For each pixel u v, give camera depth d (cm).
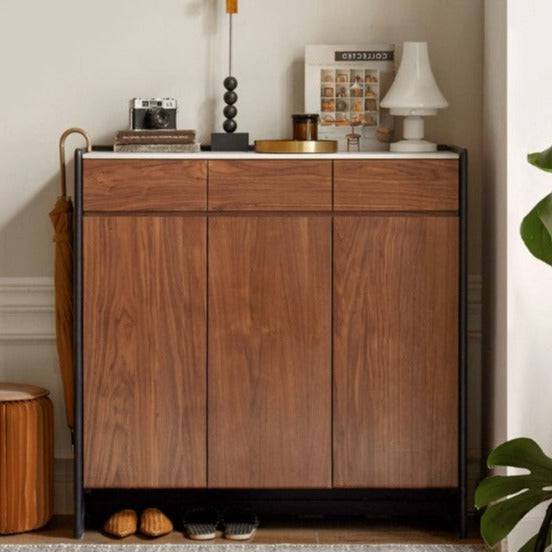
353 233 435
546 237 334
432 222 436
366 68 476
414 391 438
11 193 484
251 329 436
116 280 436
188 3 481
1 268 484
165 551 424
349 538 442
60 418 485
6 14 480
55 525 461
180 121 484
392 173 434
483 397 476
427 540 439
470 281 482
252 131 484
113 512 458
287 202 435
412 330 437
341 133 477
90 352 437
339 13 482
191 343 437
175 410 438
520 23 419
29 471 445
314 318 436
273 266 436
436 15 480
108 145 477
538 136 421
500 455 353
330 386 438
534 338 423
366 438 439
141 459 439
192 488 447
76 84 482
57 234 455
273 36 482
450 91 482
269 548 428
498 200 440
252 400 438
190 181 434
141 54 482
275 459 439
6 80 482
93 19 480
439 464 439
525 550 356
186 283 436
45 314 484
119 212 436
